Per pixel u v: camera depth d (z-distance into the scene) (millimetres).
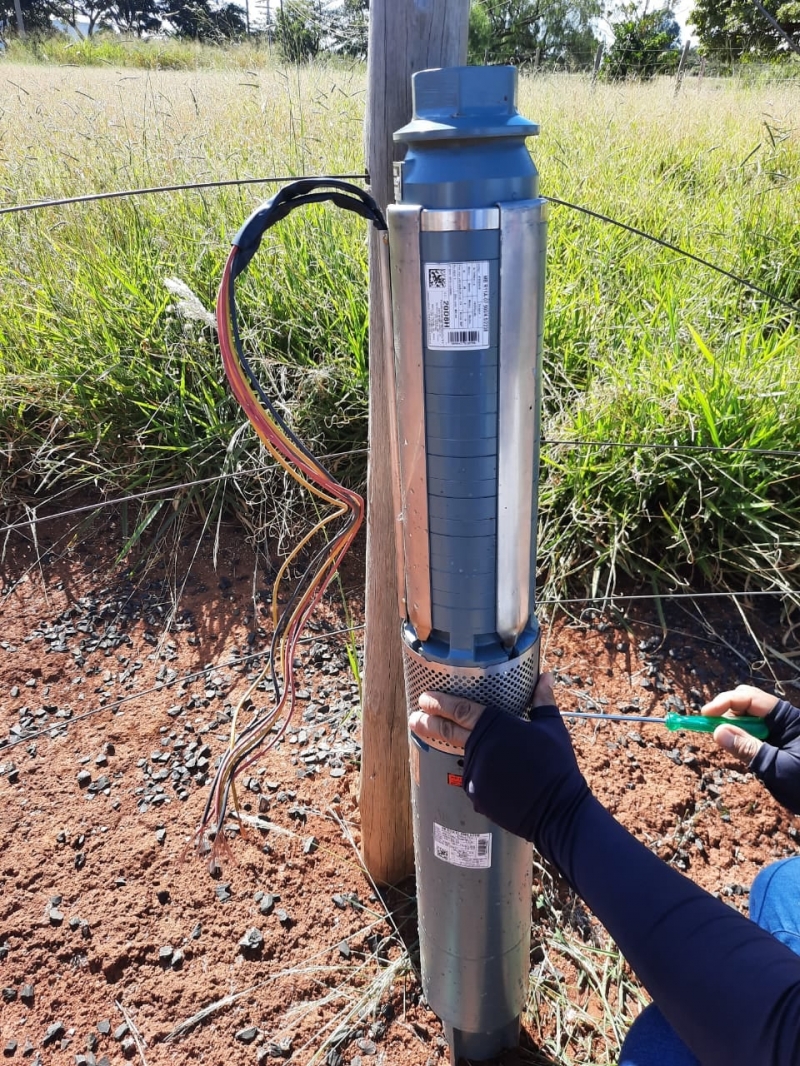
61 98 5664
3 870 1815
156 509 2609
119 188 3711
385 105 1097
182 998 1587
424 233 799
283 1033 1530
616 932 836
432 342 845
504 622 1011
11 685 2314
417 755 1121
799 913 1279
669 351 2824
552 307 3020
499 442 890
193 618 2512
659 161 4914
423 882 1246
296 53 5555
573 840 890
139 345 2842
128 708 2232
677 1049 1166
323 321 2965
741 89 7766
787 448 2457
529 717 1114
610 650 2338
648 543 2496
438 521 948
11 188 3797
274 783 2002
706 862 1829
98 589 2617
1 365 2902
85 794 1996
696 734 2092
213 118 4727
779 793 1133
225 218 3432
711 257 3688
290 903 1748
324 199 916
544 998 1589
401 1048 1513
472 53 9180
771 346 2971
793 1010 689
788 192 4406
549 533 2496
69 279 3180
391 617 1447
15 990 1604
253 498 2736
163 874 1802
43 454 2803
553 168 4367
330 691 2260
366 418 2705
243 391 931
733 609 2439
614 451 2459
